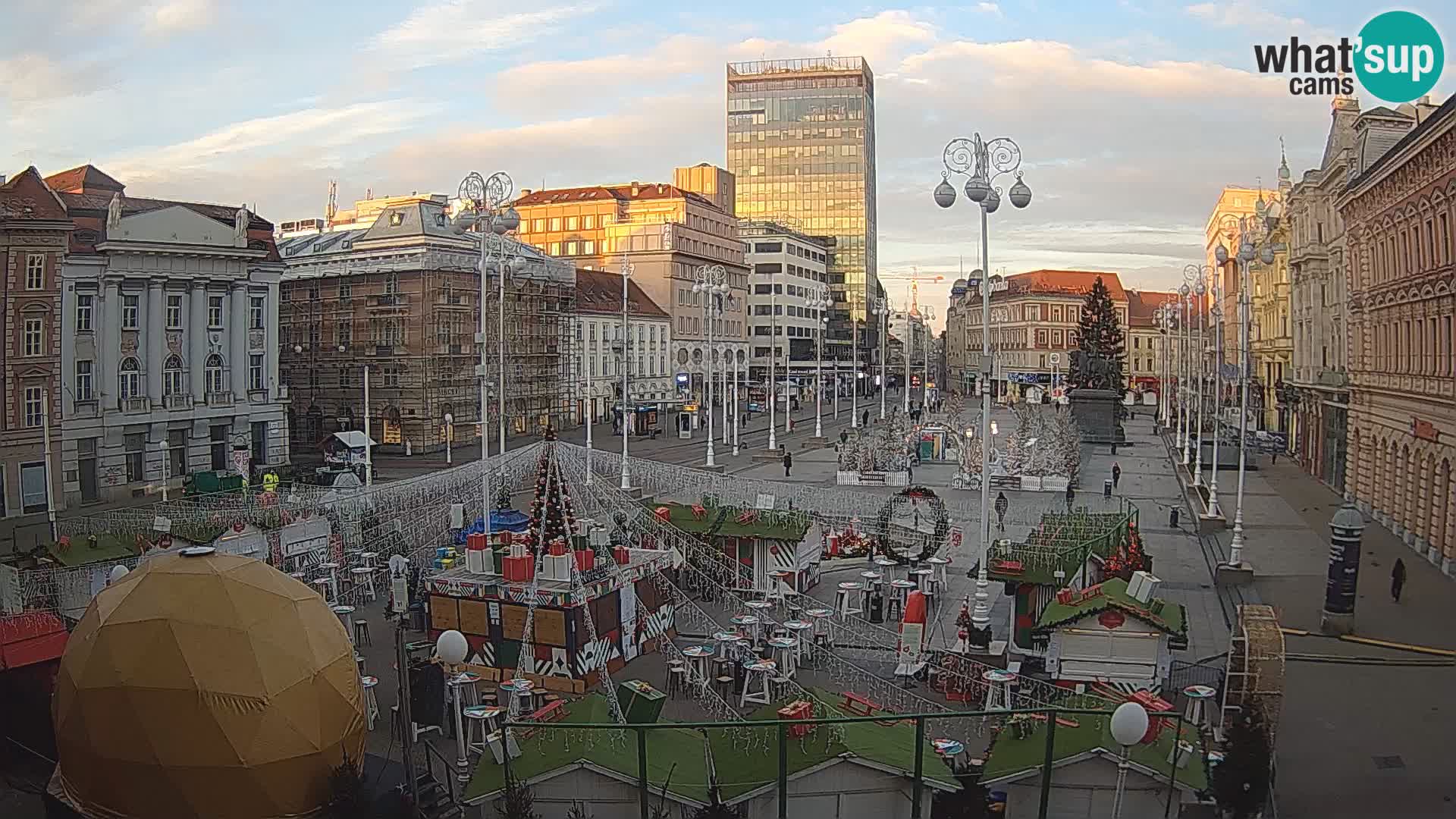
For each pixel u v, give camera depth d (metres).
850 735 17.02
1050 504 57.28
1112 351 120.50
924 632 28.39
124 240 61.47
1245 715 17.12
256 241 70.94
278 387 72.56
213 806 15.81
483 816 17.17
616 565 27.81
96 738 16.03
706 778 16.48
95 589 30.30
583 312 114.69
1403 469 46.69
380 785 17.72
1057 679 23.50
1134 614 23.05
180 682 15.79
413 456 81.56
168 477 64.38
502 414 49.34
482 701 23.78
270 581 17.36
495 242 93.00
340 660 17.30
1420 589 36.56
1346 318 62.75
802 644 27.70
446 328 86.62
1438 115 40.53
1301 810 19.08
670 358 134.88
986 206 30.22
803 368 170.62
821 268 187.25
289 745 16.09
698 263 143.88
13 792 19.17
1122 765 16.52
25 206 55.81
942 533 35.28
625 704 18.25
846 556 38.41
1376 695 25.48
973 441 69.31
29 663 20.44
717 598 34.03
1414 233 45.12
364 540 39.16
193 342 66.12
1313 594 36.12
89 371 60.16
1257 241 95.12
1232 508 56.31
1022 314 180.00
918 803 16.06
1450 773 20.77
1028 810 16.92
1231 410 103.75
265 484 54.81
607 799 16.62
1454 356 39.44
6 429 55.09
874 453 67.12
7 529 50.28
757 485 54.12
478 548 27.50
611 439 96.38
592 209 144.75
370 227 101.44
